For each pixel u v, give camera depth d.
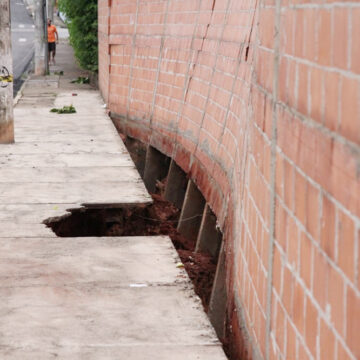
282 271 4.11
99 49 24.84
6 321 5.48
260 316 4.74
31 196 9.38
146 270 6.63
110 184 10.13
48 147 13.22
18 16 81.81
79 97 23.64
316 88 3.42
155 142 14.59
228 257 6.99
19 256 7.02
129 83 17.33
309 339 3.50
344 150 2.96
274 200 4.41
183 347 5.07
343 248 2.98
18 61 42.06
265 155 4.79
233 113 8.48
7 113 13.43
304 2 3.71
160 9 14.73
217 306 7.51
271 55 4.72
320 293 3.32
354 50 2.85
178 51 13.10
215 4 10.58
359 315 2.79
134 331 5.32
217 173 9.10
